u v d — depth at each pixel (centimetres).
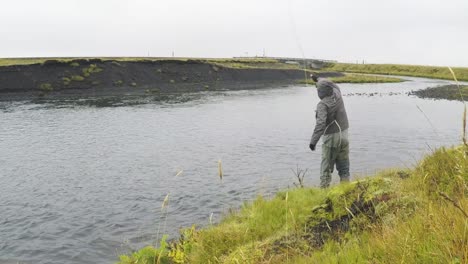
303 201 840
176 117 4225
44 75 7550
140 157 2359
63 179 1928
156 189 1698
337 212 691
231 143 2738
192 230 808
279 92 7769
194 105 5425
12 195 1692
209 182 1769
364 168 1912
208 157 2308
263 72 11625
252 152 2422
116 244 1146
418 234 387
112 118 4188
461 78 12050
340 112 1052
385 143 2614
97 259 1062
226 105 5428
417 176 695
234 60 13538
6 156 2470
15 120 4072
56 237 1227
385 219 571
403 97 6397
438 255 328
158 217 1345
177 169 2038
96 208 1487
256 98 6494
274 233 719
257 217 805
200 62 10325
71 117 4278
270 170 1958
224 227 794
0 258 1096
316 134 1036
